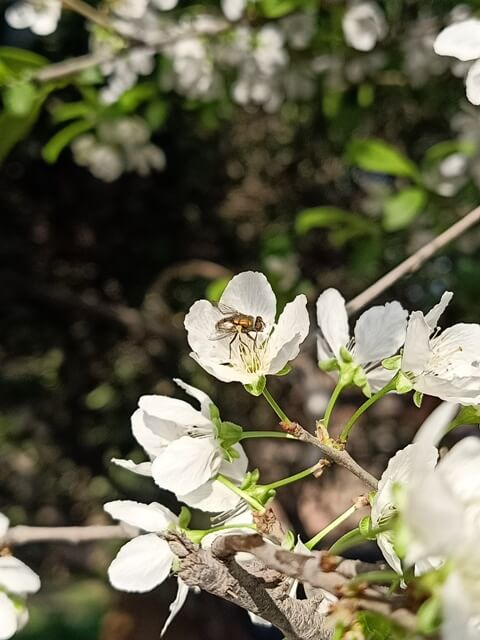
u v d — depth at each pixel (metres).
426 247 0.17
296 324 0.11
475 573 0.07
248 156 0.41
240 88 0.28
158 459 0.11
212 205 0.41
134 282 0.40
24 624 0.13
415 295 0.36
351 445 0.37
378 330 0.12
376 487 0.11
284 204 0.41
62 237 0.39
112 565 0.11
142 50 0.25
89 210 0.39
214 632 0.37
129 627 0.37
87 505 0.40
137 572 0.11
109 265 0.39
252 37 0.27
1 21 0.35
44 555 0.44
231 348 0.12
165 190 0.39
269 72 0.28
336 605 0.08
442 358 0.12
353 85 0.31
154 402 0.12
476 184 0.27
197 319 0.12
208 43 0.27
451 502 0.07
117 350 0.39
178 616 0.37
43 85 0.21
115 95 0.26
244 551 0.08
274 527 0.10
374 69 0.30
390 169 0.24
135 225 0.39
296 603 0.09
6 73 0.20
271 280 0.30
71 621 0.57
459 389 0.11
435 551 0.07
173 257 0.40
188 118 0.37
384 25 0.29
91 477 0.40
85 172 0.39
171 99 0.33
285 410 0.37
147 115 0.30
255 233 0.41
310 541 0.10
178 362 0.38
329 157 0.40
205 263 0.37
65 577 0.46
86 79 0.26
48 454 0.40
